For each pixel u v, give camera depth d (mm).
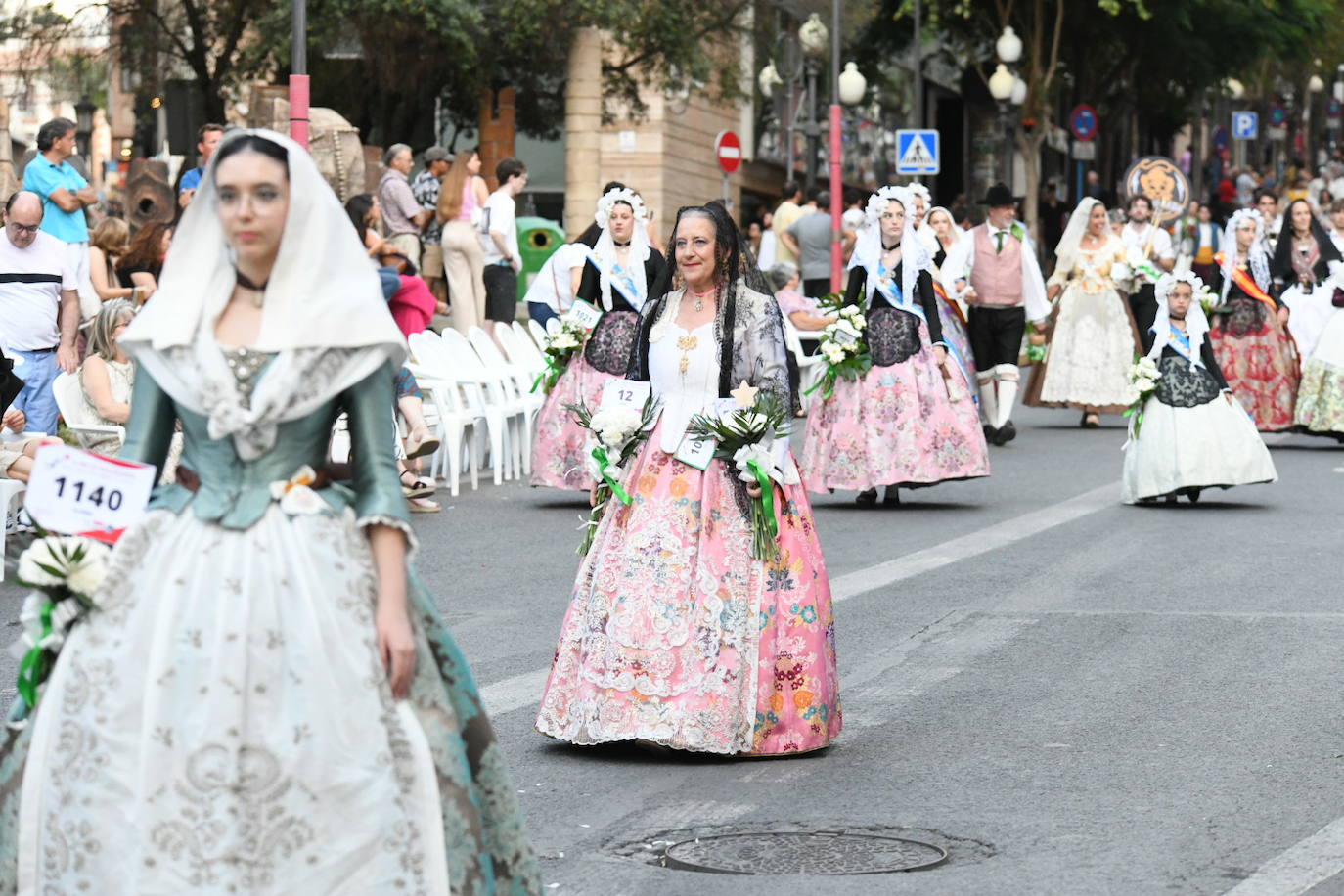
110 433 12570
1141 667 9320
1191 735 8016
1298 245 21609
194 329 4750
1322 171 55719
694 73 32375
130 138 38188
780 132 44625
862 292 15156
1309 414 20141
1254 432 15305
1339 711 8406
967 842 6531
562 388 15359
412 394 14711
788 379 7926
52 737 4656
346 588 4684
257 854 4512
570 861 6344
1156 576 11875
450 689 4852
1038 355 21594
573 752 7793
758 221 38094
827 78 41344
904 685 9000
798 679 7738
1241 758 7629
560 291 15906
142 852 4520
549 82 34094
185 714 4543
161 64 30219
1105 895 5938
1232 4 46875
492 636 10133
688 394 7918
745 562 7754
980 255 19719
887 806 6992
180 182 18844
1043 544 13234
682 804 7035
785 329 8031
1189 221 31844
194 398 4723
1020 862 6289
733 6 33344
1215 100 63906
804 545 7875
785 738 7703
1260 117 74500
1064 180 52719
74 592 4648
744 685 7668
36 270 14094
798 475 7977
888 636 10102
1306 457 19188
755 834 6648
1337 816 6809
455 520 14594
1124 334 21562
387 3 27578
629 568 7738
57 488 4727
